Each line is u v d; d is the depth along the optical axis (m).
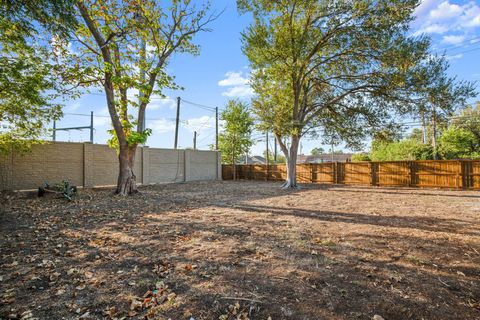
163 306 2.24
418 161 13.34
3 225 5.09
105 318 2.10
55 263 3.20
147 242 4.02
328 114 13.41
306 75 12.52
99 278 2.79
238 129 21.14
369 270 2.94
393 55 10.13
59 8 4.79
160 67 10.28
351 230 4.70
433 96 10.27
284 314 2.11
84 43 8.96
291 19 11.10
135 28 9.35
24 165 10.59
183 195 10.23
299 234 4.44
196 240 4.11
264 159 55.12
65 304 2.30
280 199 9.05
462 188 11.98
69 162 11.91
